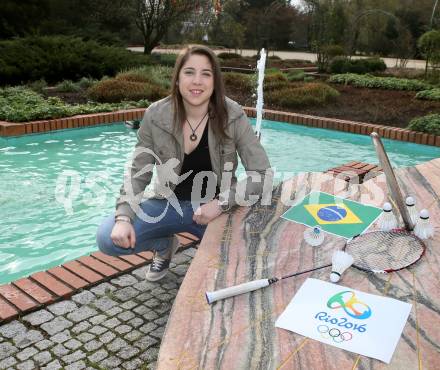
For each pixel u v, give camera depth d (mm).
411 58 23312
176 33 23391
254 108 10367
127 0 22203
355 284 1791
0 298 2889
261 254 2039
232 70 18156
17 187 5406
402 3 27578
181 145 2637
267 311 1636
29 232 4273
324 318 1587
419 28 25891
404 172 3152
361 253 2021
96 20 23125
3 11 19547
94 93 10836
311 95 11328
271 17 27656
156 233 2803
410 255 1993
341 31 19484
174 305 1686
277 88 12422
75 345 2525
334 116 10203
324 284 1788
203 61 2465
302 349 1444
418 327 1541
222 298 1709
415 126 8406
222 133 2615
